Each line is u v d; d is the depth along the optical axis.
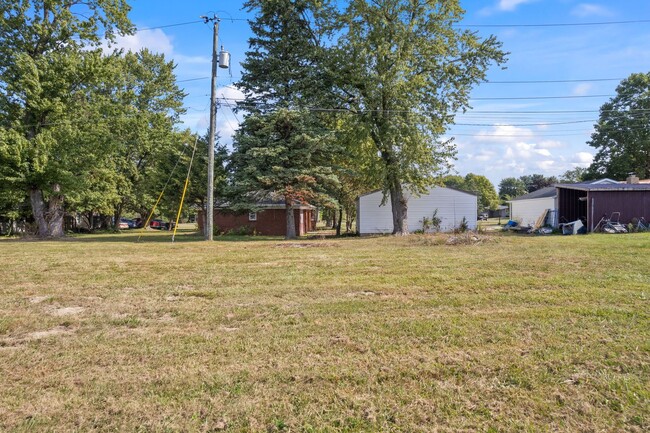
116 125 24.25
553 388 2.94
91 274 7.94
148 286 6.73
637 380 3.02
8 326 4.51
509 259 9.47
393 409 2.70
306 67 21.33
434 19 19.59
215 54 17.00
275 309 5.21
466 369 3.28
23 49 20.78
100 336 4.19
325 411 2.68
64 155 20.89
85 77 21.56
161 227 47.69
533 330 4.19
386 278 7.22
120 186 32.84
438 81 20.08
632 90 38.22
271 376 3.20
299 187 20.11
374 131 20.30
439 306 5.24
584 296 5.58
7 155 19.22
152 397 2.87
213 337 4.14
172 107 36.44
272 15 21.66
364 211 25.70
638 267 7.90
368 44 19.73
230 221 29.44
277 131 20.48
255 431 2.47
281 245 14.87
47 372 3.30
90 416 2.63
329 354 3.64
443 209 25.91
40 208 22.22
